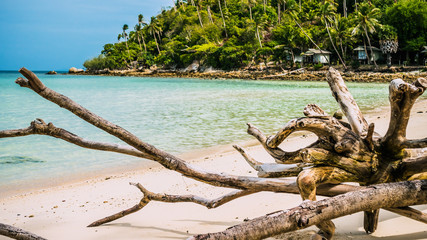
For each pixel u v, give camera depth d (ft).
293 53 246.88
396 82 8.69
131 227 14.85
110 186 23.66
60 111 75.20
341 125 9.48
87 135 45.34
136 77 324.80
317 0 296.71
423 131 33.19
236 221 14.44
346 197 7.45
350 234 11.35
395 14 199.93
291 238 11.49
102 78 317.42
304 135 39.91
